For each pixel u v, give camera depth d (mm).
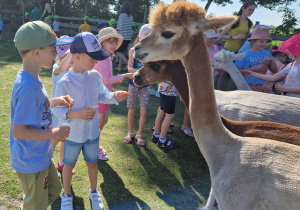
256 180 1957
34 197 2213
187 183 3680
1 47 13047
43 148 2207
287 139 2365
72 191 3264
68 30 19641
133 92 4488
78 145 2801
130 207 3113
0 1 24156
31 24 2043
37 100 2080
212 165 2229
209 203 3047
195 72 2223
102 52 2619
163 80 2947
